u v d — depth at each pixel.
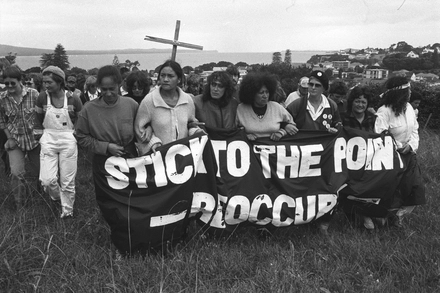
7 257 3.45
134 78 5.37
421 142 9.32
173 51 7.42
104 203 3.82
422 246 4.05
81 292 3.15
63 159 4.65
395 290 3.41
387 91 4.78
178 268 3.57
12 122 4.91
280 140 4.41
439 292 3.39
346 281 3.50
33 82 8.66
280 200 4.35
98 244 4.07
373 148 4.64
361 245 4.09
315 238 4.36
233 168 4.23
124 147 4.06
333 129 4.58
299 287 3.37
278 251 3.98
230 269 3.60
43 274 3.32
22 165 4.98
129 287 3.24
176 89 4.10
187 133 4.12
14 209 4.96
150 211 3.74
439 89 13.02
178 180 3.88
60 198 4.79
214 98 4.29
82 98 8.03
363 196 4.61
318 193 4.45
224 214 4.18
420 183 4.69
